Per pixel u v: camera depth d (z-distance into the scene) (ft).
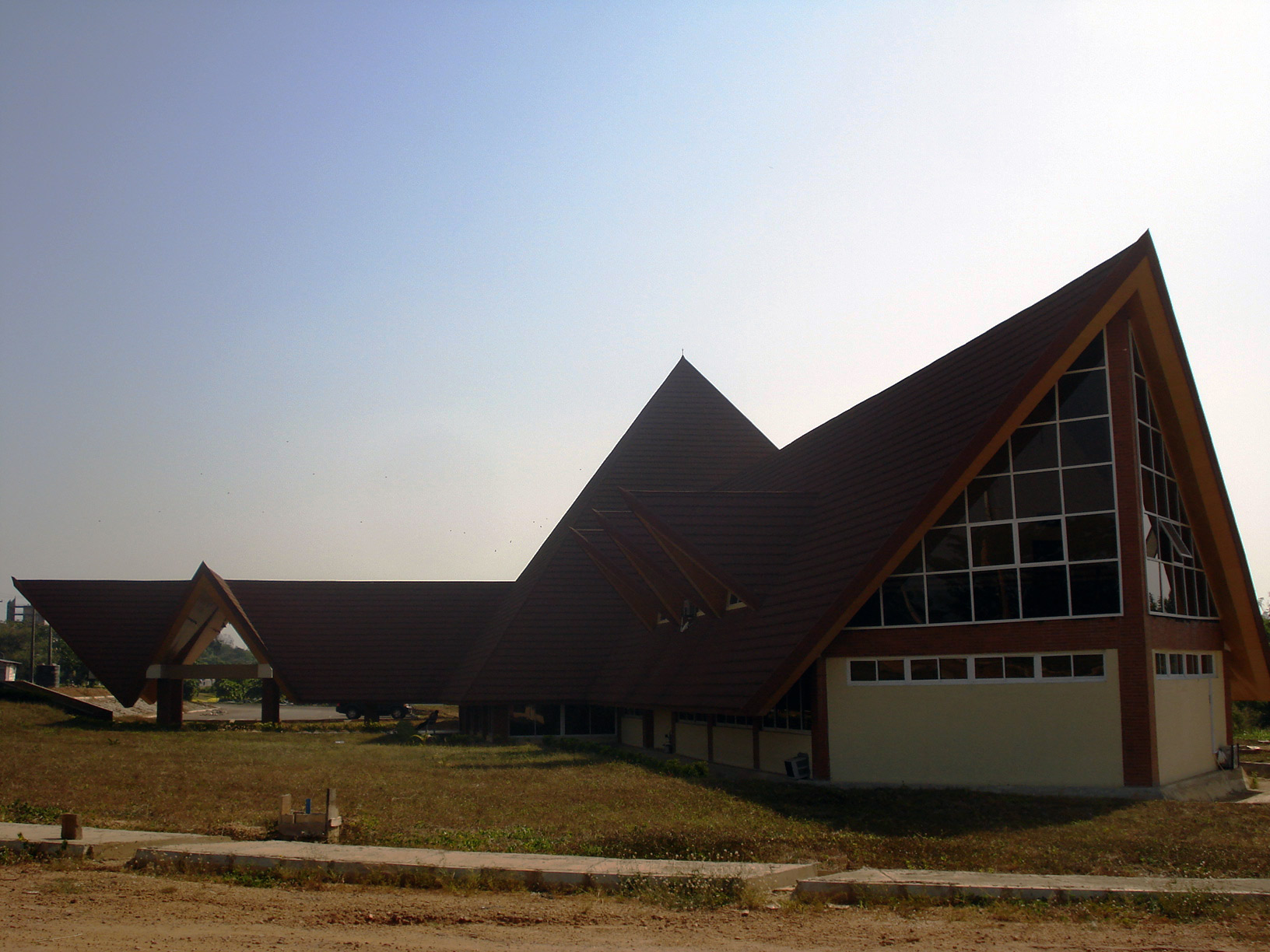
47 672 253.03
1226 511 90.12
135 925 30.22
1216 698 93.09
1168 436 87.81
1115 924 33.30
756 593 96.53
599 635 145.07
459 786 71.15
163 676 158.92
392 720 192.54
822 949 28.96
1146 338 81.00
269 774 79.00
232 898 34.88
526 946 28.60
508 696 138.51
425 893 36.68
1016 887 37.86
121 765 85.71
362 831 48.32
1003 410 76.89
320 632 170.19
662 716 123.65
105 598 170.30
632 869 39.58
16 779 72.90
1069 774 74.90
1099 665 75.46
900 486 85.46
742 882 37.96
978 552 79.56
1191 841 53.67
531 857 42.16
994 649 77.87
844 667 82.23
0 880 37.78
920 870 43.98
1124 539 75.41
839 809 64.34
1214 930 32.42
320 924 30.96
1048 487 78.18
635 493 101.55
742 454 167.73
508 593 179.42
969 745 78.02
